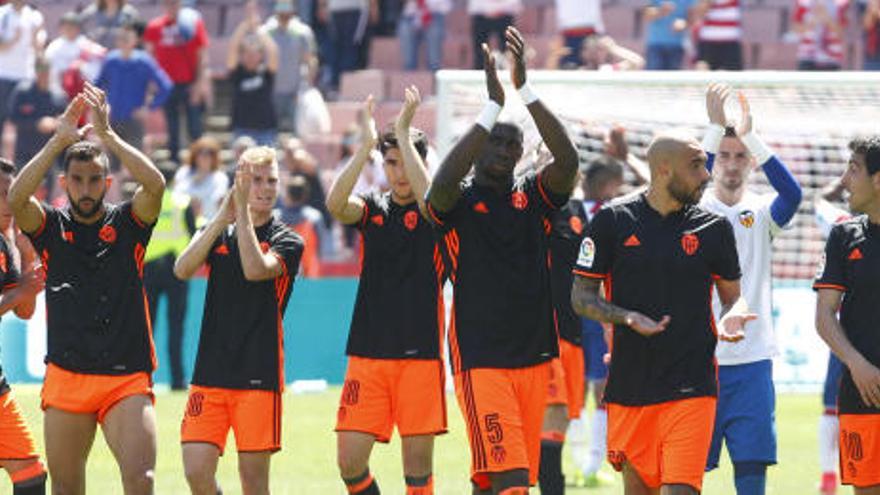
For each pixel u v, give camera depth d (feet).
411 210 86.74
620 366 75.00
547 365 76.33
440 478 113.39
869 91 139.54
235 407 84.33
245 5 252.42
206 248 83.61
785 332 157.28
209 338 84.79
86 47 206.08
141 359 81.15
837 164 147.43
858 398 76.54
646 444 74.74
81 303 80.59
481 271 75.31
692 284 74.18
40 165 79.41
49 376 81.15
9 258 83.05
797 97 138.72
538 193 76.02
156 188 80.23
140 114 201.67
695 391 73.56
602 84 124.57
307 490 108.58
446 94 125.70
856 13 229.45
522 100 74.18
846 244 76.79
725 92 83.41
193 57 208.85
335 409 148.77
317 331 167.43
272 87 207.10
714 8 209.77
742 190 88.48
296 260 85.35
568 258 99.09
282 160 208.54
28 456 82.12
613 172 107.55
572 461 122.52
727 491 110.42
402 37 232.94
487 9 213.46
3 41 205.98
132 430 80.07
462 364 75.41
